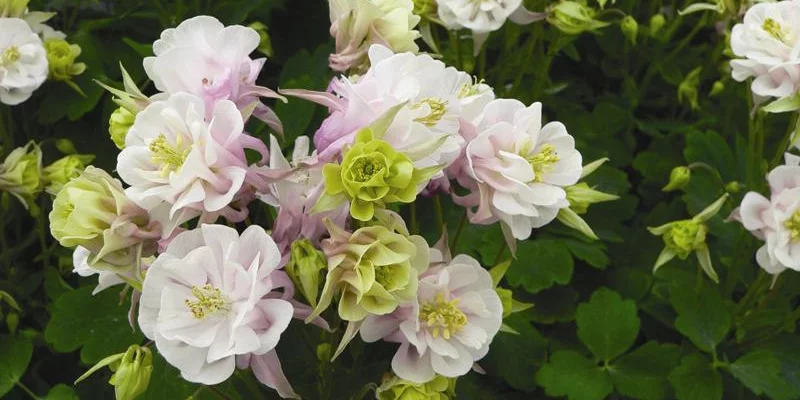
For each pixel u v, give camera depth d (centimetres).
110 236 51
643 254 76
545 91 81
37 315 73
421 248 52
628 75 85
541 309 72
